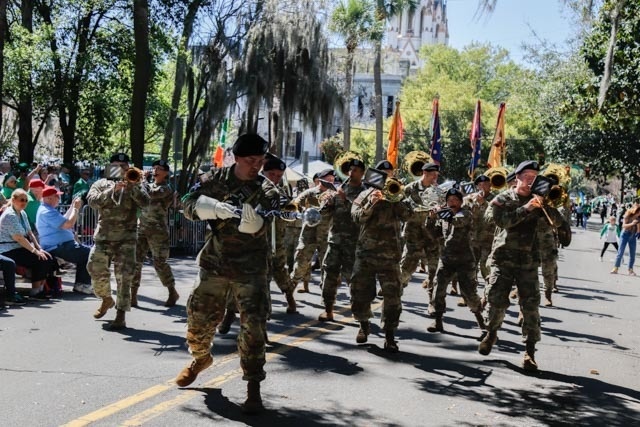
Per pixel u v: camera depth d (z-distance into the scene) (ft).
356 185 29.30
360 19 104.94
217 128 74.69
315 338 26.07
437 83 168.35
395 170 32.07
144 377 19.58
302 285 41.37
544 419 17.88
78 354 21.88
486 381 21.29
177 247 56.59
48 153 101.24
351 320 30.17
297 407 17.61
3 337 23.77
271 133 80.43
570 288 47.55
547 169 24.71
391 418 17.19
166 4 73.61
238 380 19.72
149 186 30.86
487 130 153.79
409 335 27.78
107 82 74.38
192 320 17.70
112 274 40.32
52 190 32.78
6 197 40.63
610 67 29.58
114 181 26.30
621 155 107.65
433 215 28.09
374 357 23.58
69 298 32.32
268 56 71.00
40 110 76.95
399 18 108.78
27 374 19.42
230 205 16.71
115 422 15.81
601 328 31.86
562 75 114.93
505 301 23.07
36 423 15.53
